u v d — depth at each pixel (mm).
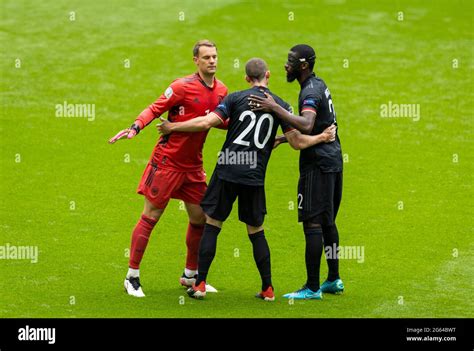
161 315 26172
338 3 61875
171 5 60750
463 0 62969
